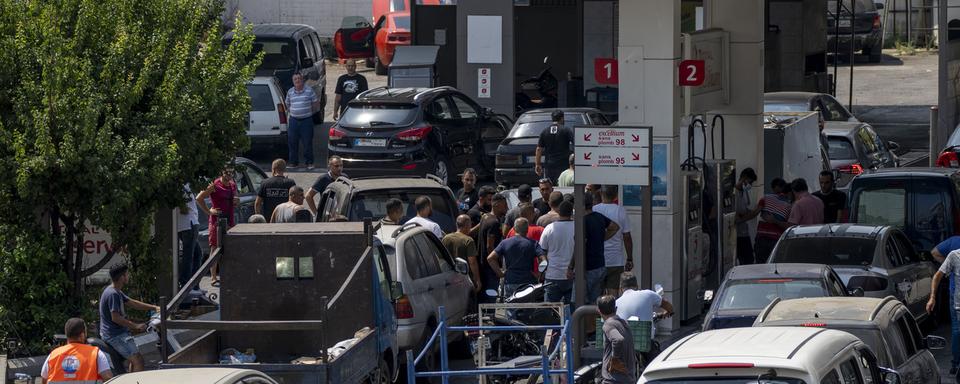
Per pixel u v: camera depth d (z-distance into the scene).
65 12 51.78
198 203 66.38
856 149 92.06
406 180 63.41
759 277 49.06
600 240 54.66
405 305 48.72
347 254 45.47
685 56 61.94
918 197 65.62
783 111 100.88
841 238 57.00
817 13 138.25
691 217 60.56
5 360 48.88
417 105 92.75
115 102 50.72
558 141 84.81
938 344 42.88
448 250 56.66
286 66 120.19
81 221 52.34
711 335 32.53
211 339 45.31
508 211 64.25
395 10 156.38
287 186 69.94
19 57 50.34
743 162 70.38
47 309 51.12
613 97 120.19
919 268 58.75
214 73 53.62
